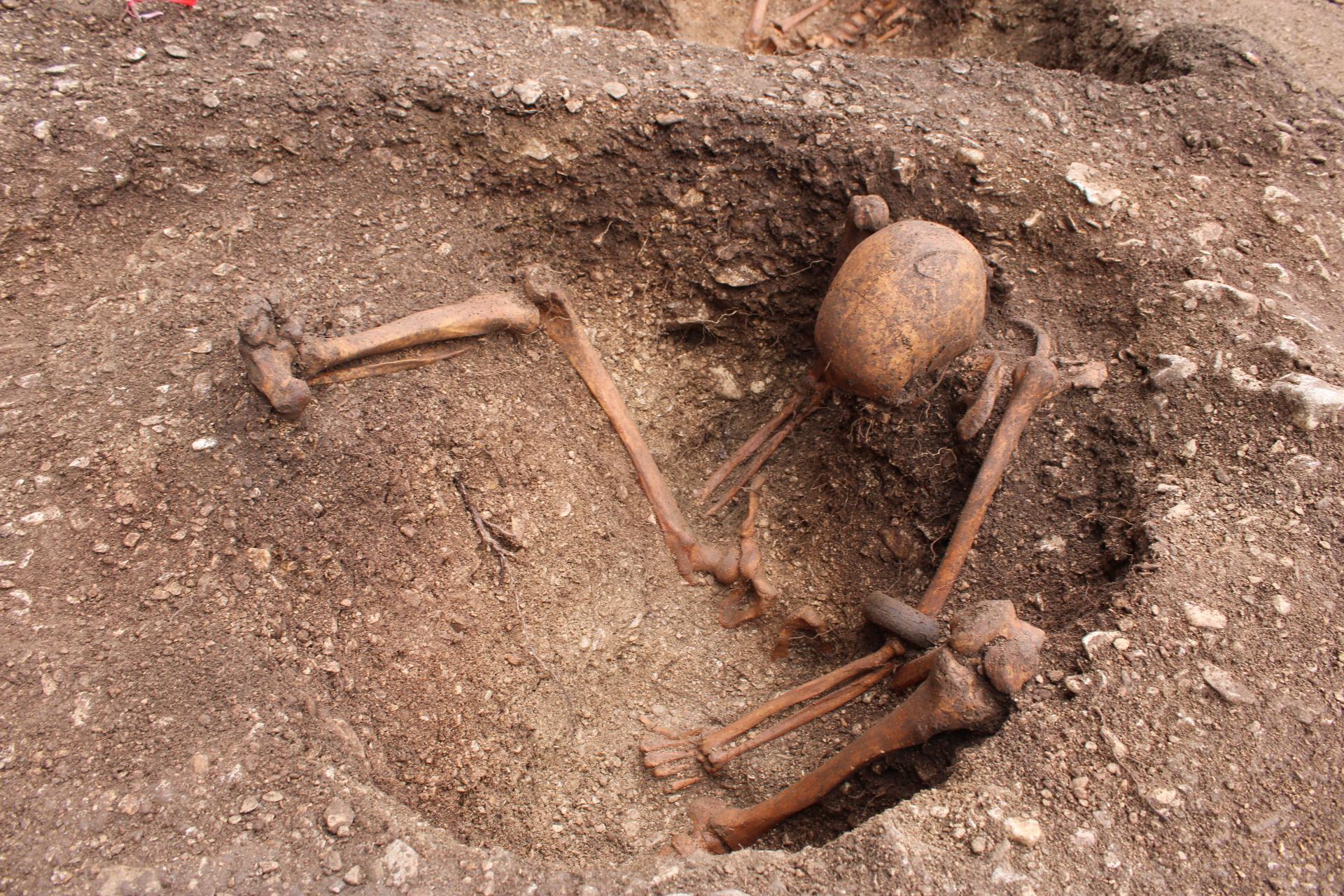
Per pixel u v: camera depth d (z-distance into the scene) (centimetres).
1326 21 139
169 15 109
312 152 104
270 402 84
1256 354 92
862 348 87
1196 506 84
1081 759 71
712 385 122
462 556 93
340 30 112
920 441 103
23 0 105
